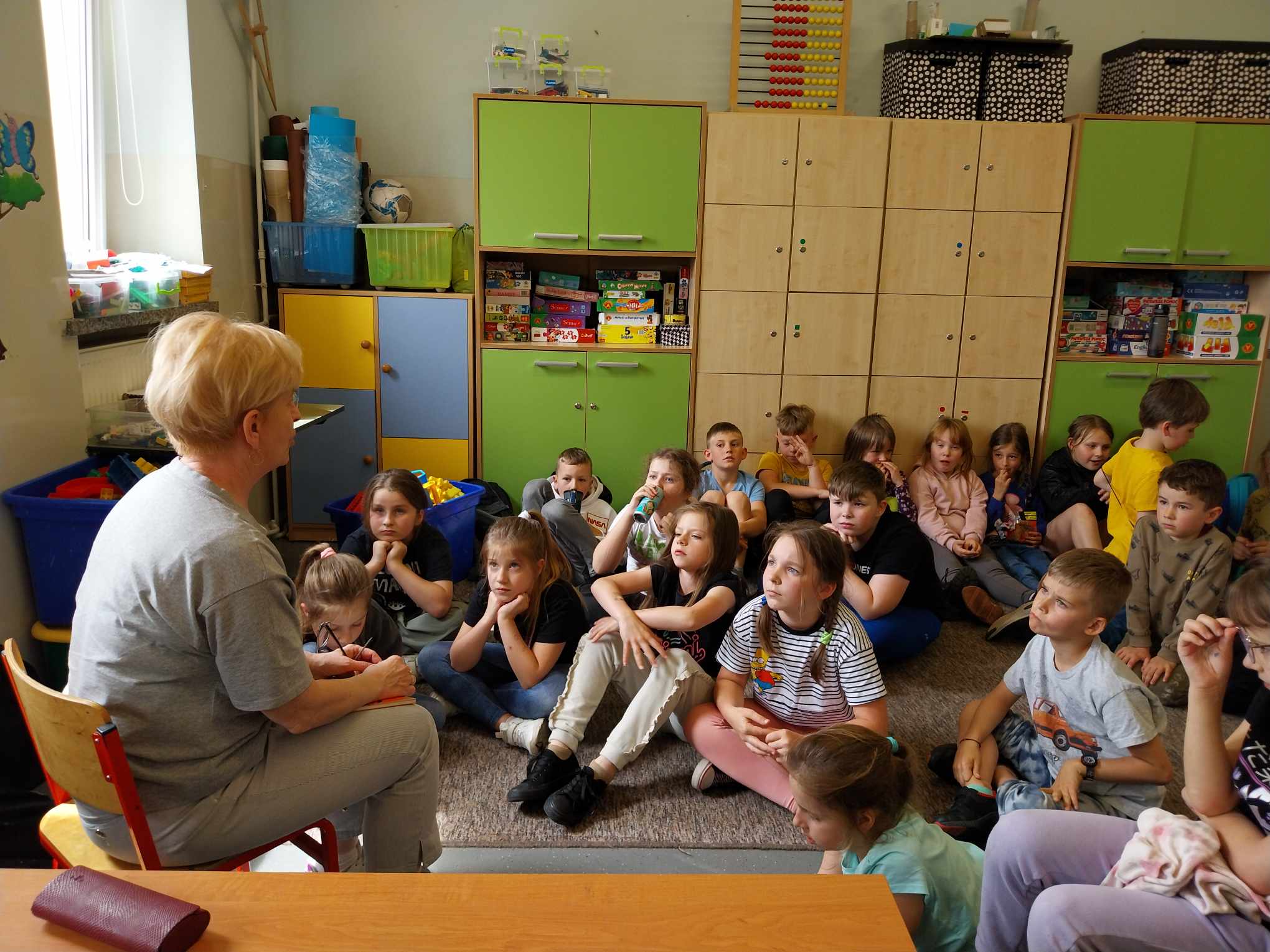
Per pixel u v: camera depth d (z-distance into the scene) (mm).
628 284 3898
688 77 4016
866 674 1902
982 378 3879
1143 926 1167
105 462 2512
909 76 3697
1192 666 1216
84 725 1180
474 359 3822
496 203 3674
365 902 995
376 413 3846
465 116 4023
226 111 3545
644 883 1035
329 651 1934
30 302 2285
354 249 3771
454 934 950
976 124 3664
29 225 2273
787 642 1979
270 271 3807
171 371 1260
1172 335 3969
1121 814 1814
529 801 1996
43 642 2299
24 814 1763
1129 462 3273
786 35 3789
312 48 3918
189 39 3242
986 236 3756
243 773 1342
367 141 4016
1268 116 3777
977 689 2645
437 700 2354
